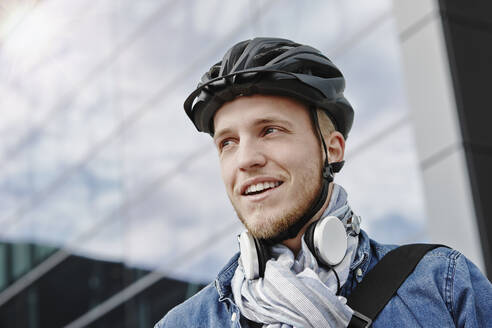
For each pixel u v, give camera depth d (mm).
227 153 2047
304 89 2021
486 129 6879
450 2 7289
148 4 11375
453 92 6914
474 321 1872
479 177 6641
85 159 11906
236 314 2041
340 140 2107
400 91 7445
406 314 1898
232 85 2012
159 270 10188
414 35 7379
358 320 1905
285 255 1984
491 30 7352
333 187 2080
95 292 11242
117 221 11133
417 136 7133
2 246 13219
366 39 7941
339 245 1962
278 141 1990
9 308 12781
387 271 1979
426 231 6875
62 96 12578
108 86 11781
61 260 11977
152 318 10164
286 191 1968
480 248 6379
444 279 1938
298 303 1851
